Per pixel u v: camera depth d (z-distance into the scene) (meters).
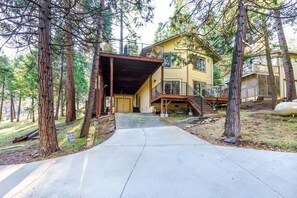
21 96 24.25
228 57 21.84
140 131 7.69
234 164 3.80
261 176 3.22
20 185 3.26
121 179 3.31
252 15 8.46
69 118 13.39
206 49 9.59
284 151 4.50
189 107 13.43
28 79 18.14
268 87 17.23
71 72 13.56
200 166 3.75
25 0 5.27
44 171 3.92
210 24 7.99
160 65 13.27
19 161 4.94
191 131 7.38
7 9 5.52
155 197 2.68
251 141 5.43
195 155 4.42
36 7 5.57
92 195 2.79
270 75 11.30
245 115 9.38
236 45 6.15
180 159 4.20
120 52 13.43
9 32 5.51
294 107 8.39
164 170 3.62
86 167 4.00
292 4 6.18
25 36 6.17
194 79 15.99
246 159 4.05
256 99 16.98
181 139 6.06
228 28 7.86
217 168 3.63
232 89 6.04
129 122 9.96
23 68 18.58
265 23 8.90
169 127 8.42
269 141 5.31
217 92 16.23
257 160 3.97
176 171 3.55
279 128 6.62
